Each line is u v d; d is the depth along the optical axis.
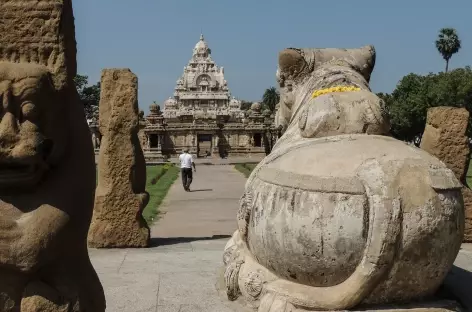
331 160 4.06
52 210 2.58
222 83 74.06
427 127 9.30
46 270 2.72
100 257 7.92
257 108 59.25
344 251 3.80
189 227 13.56
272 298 4.12
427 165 3.93
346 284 3.85
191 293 5.81
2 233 2.50
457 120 9.05
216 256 7.89
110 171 8.80
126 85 8.88
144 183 9.13
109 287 6.10
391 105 47.06
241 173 35.16
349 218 3.77
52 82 2.56
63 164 2.68
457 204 3.92
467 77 41.69
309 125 4.59
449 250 3.90
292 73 6.19
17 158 2.42
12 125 2.40
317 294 3.93
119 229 8.76
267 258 4.29
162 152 56.91
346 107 4.52
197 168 40.59
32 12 2.57
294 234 3.95
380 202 3.73
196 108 72.50
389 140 4.28
